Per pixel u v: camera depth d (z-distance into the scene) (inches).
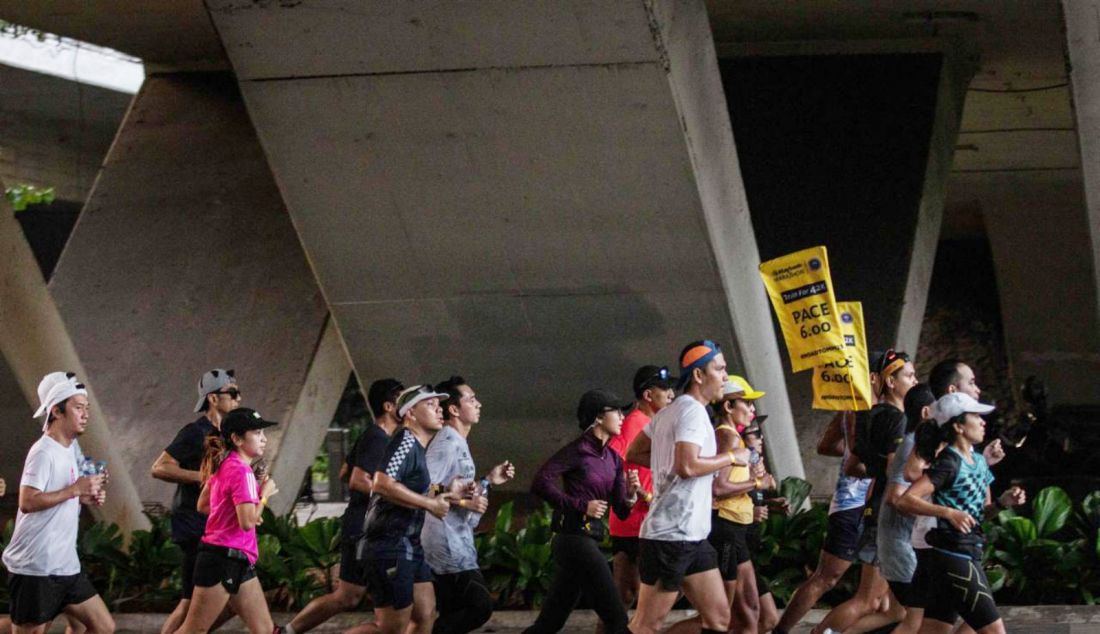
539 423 609.3
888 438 390.3
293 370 684.7
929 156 700.0
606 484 386.3
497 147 514.0
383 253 559.8
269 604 495.8
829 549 413.7
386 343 591.8
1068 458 713.0
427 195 535.5
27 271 555.8
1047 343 1289.4
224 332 700.0
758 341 585.0
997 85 879.7
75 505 378.6
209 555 381.1
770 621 424.2
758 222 697.0
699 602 356.5
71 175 1230.9
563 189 522.6
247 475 380.5
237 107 786.8
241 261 724.0
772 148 716.0
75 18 718.5
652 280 546.3
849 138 710.5
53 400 376.5
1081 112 499.2
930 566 351.9
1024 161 1123.3
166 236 740.0
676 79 483.5
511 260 551.8
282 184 542.9
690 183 508.4
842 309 454.9
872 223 687.7
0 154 1155.9
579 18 467.5
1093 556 475.5
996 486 703.7
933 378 390.3
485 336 581.0
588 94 489.1
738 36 729.6
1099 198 505.7
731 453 356.2
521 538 492.1
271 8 485.1
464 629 392.5
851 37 729.6
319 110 514.6
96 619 382.0
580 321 568.1
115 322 711.1
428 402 375.2
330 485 1074.7
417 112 508.7
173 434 666.2
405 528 373.4
